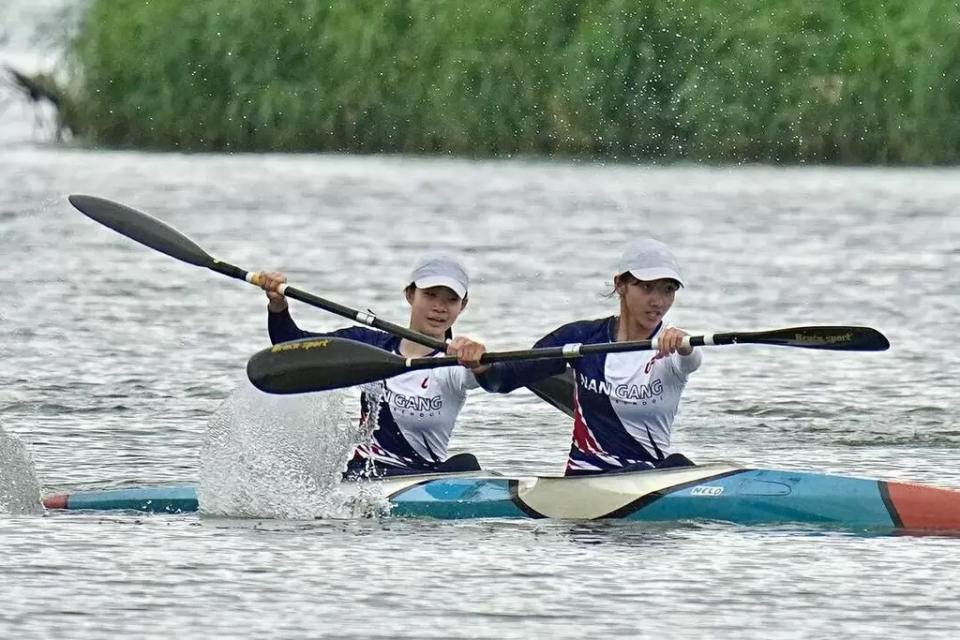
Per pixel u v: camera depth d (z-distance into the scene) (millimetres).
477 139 117125
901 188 103312
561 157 115188
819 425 42500
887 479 35562
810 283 67812
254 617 24297
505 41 115062
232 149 123750
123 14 125562
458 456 33906
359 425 33406
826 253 77188
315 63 120375
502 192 102750
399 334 32875
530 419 43906
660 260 31672
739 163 112000
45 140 134875
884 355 52812
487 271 71312
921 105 111375
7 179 107000
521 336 55656
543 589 25906
